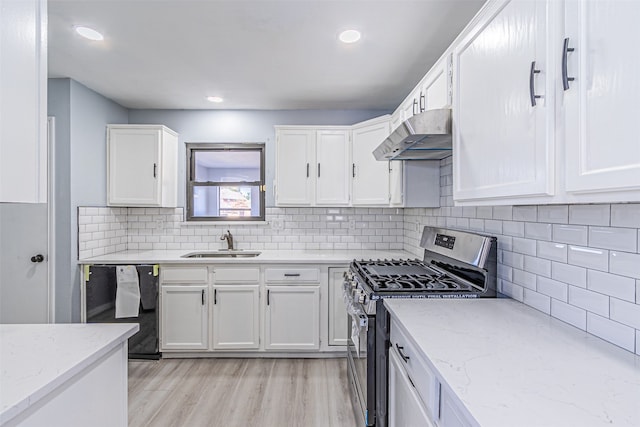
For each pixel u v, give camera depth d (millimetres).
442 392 872
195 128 3387
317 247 3395
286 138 3111
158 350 2764
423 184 2436
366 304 1540
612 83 683
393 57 2248
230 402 2146
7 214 2652
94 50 2154
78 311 2705
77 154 2688
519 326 1159
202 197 3570
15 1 761
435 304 1440
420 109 1994
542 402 687
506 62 1077
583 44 758
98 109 2928
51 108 2611
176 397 2207
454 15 1771
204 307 2766
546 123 875
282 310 2781
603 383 767
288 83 2693
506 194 1077
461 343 1010
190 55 2223
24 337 1021
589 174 744
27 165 793
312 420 1961
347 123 3395
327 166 3109
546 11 869
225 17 1790
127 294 2711
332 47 2117
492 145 1172
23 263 2652
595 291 1057
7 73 744
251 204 3555
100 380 979
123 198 3023
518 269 1479
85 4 1669
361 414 1694
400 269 2119
